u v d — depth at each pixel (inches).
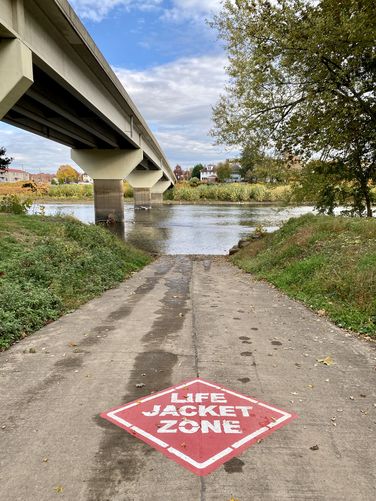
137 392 158.2
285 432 129.5
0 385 165.8
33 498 100.1
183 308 304.3
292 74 649.6
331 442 124.0
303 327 248.4
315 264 379.2
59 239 471.2
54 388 162.6
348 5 524.7
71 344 217.5
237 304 317.1
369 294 274.4
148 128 1696.6
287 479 106.7
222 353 201.9
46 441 124.9
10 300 260.1
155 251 944.9
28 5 553.3
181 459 115.4
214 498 99.5
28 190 1927.9
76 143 1582.2
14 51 525.0
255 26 598.9
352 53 572.1
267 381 168.2
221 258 776.3
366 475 108.4
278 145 723.4
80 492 102.1
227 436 127.3
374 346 212.2
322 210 780.0
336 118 647.8
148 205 2847.0
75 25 646.5
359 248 376.8
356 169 725.3
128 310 298.4
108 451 119.4
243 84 694.5
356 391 159.2
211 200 3752.5
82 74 818.2
